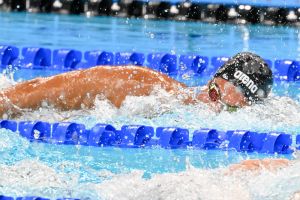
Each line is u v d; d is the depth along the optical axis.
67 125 15.17
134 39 23.14
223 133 15.20
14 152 13.96
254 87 15.92
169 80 16.64
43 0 26.83
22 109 15.70
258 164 11.93
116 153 14.41
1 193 11.60
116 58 20.84
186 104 16.19
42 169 12.76
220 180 11.52
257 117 15.94
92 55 20.75
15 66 20.20
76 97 15.94
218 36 24.20
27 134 15.05
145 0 26.94
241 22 26.84
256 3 27.12
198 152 14.70
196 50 21.97
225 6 26.94
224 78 16.02
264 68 16.11
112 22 25.88
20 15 26.11
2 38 22.22
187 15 26.91
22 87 15.96
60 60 20.55
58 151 14.30
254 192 11.16
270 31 25.47
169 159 14.11
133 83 16.22
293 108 16.33
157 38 23.42
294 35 24.84
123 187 11.77
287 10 26.95
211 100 16.14
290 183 11.30
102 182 12.22
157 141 15.13
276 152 14.96
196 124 15.53
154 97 16.17
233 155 14.58
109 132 15.09
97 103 16.02
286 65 20.77
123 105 16.06
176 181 11.60
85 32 23.80
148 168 13.43
